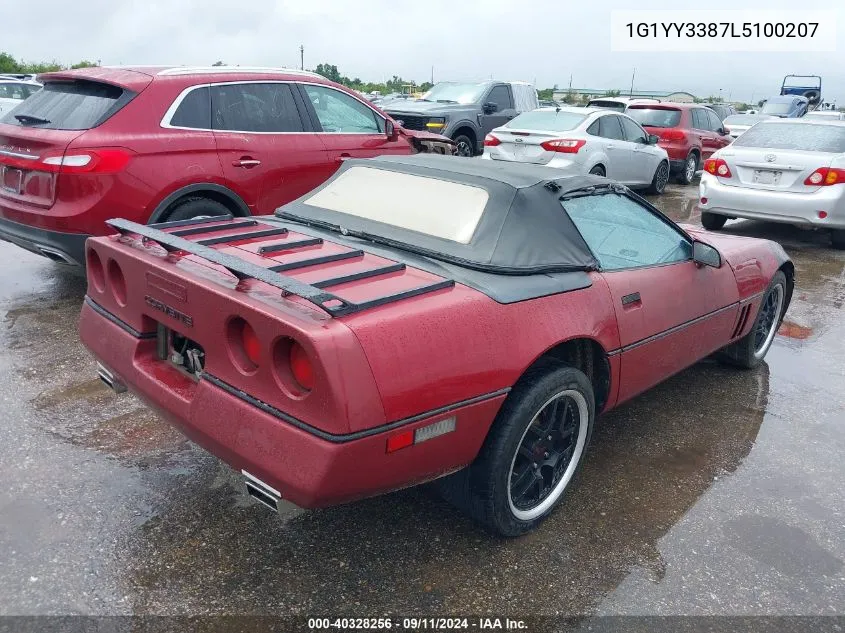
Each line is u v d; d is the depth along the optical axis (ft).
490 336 8.33
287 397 7.29
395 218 10.54
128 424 11.98
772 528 10.15
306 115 20.17
